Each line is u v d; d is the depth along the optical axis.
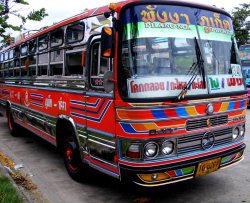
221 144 4.50
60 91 5.63
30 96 7.45
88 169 5.25
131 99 3.78
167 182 3.93
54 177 5.71
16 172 5.95
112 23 3.97
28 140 8.77
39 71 6.88
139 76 3.83
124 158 3.96
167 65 4.02
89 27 4.68
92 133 4.61
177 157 3.98
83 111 4.82
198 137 4.18
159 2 4.11
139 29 3.95
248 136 8.58
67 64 5.39
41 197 4.83
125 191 5.02
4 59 10.17
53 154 7.28
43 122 6.65
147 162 3.80
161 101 3.82
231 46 4.84
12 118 9.21
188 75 4.12
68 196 4.87
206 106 4.23
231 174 5.63
